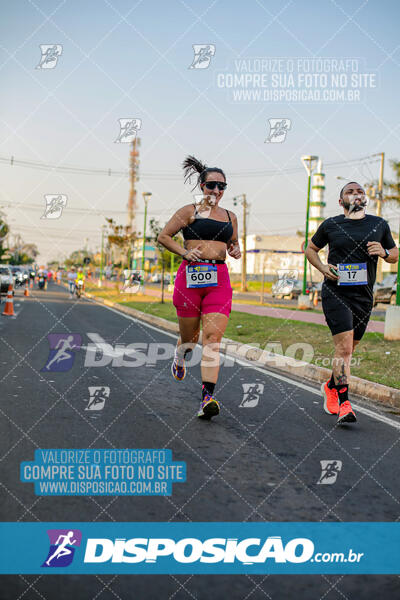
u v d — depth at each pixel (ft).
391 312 34.17
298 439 14.60
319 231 16.84
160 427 15.19
